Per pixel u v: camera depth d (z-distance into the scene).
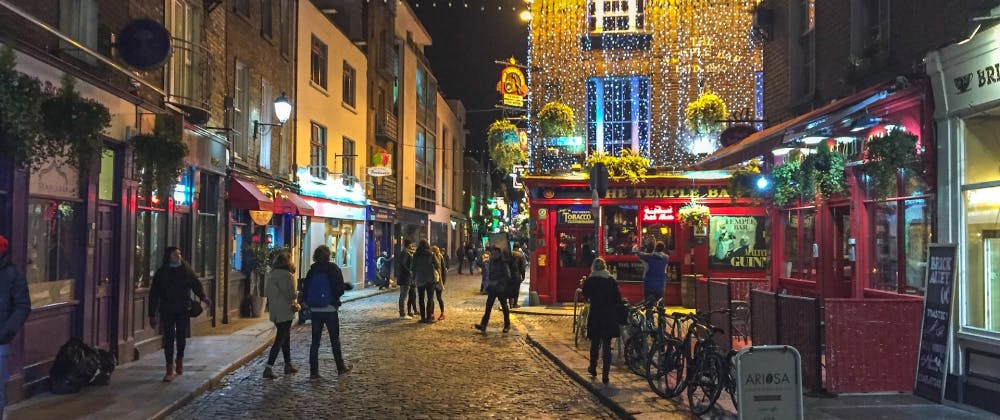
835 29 12.34
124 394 8.72
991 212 7.80
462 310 20.23
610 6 20.69
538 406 8.60
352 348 13.13
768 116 15.40
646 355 9.85
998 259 7.72
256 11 19.11
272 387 9.64
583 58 20.64
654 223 20.67
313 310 10.39
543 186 20.73
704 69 20.06
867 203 11.32
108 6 10.80
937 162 8.54
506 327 15.41
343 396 9.08
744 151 12.16
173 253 9.80
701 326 8.34
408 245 18.44
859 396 8.34
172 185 11.38
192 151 13.91
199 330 15.05
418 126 40.81
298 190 22.52
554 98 20.77
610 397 8.66
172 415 8.05
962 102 8.02
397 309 20.59
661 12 20.28
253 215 18.25
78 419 7.48
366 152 31.38
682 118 20.16
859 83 11.38
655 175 20.06
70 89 8.02
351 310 20.33
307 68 23.67
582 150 20.67
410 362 11.63
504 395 9.20
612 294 9.67
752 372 5.62
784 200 11.98
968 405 7.81
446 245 51.41
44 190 8.98
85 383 8.89
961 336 7.94
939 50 8.26
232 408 8.41
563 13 20.77
